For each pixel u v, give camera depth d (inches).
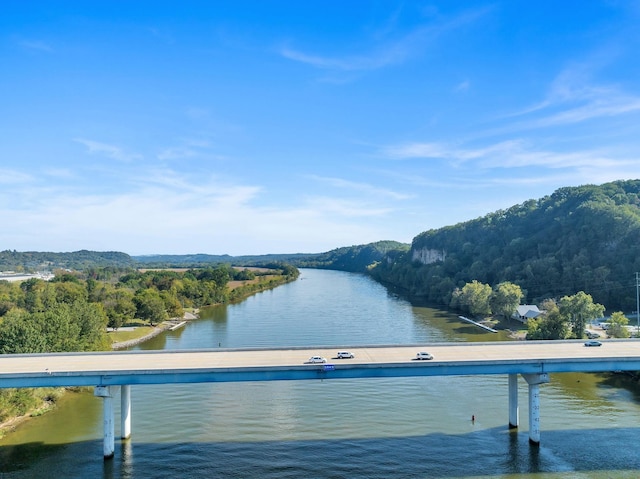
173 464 2256.4
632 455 2304.4
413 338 5152.6
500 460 2267.5
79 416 2893.7
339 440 2509.8
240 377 2390.5
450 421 2751.0
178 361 2571.4
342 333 5477.4
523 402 3065.9
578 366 2477.9
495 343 3011.8
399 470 2187.5
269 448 2422.5
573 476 2113.7
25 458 2321.6
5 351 3048.7
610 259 6628.9
